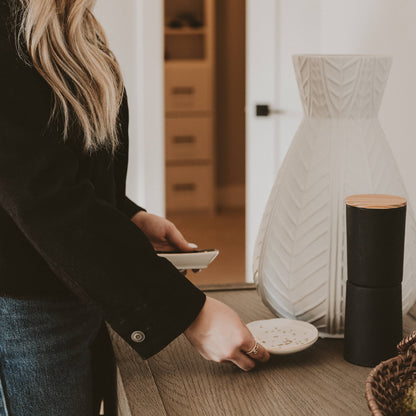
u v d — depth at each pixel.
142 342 0.79
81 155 0.85
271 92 2.83
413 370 0.73
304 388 0.82
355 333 0.88
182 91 5.16
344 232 0.92
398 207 0.83
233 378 0.85
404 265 0.94
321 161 0.93
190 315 0.79
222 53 5.47
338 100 0.92
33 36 0.77
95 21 0.95
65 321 0.87
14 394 0.87
